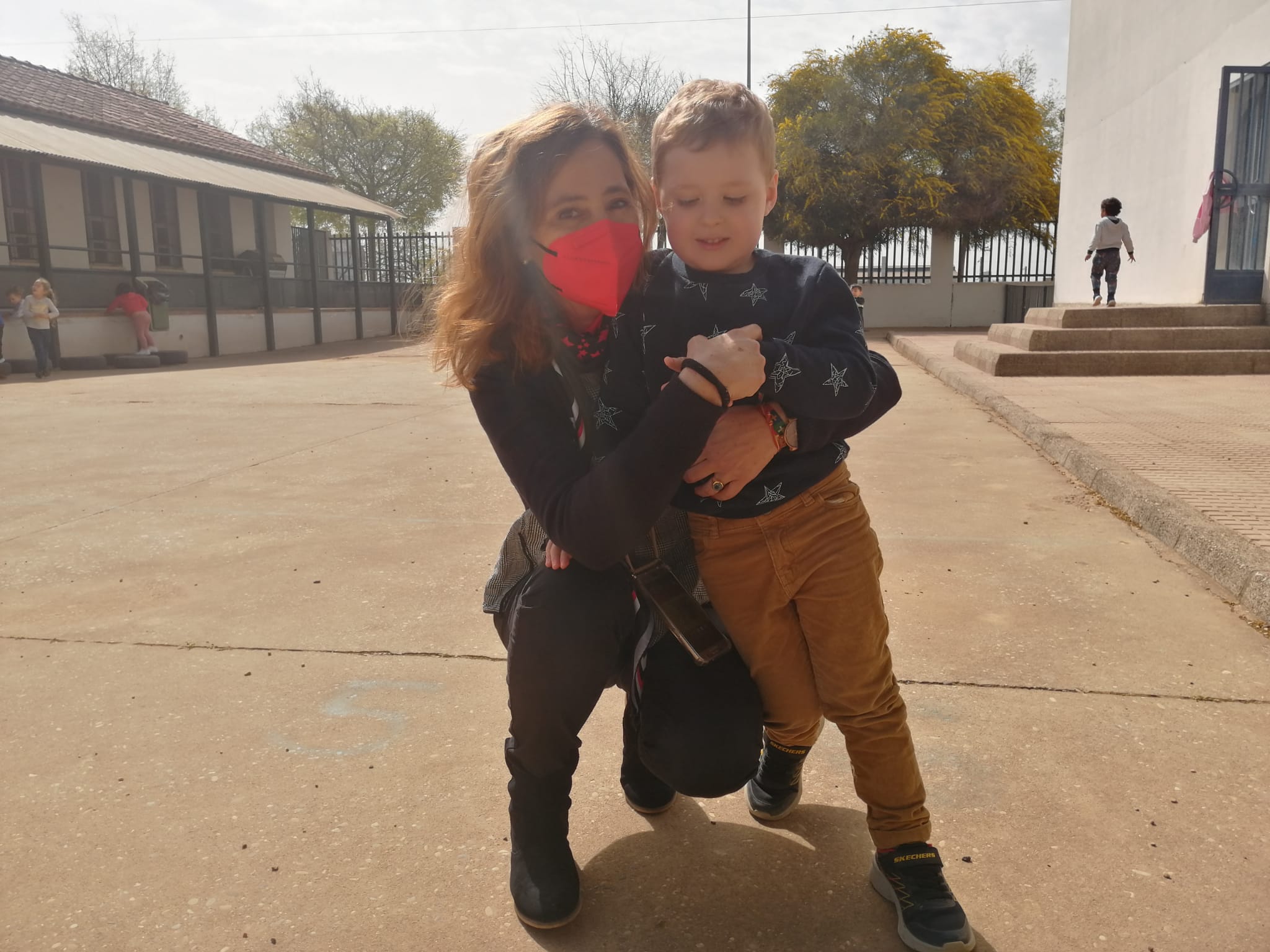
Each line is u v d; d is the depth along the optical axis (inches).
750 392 53.1
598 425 61.1
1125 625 116.4
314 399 375.6
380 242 1039.6
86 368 596.1
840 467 65.1
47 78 780.6
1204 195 440.1
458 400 364.8
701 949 62.6
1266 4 397.4
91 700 100.1
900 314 991.6
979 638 113.0
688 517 64.2
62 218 656.4
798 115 979.3
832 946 62.7
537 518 59.0
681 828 76.4
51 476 218.8
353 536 161.8
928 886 63.5
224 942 63.5
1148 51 512.7
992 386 348.5
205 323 721.6
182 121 895.7
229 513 179.2
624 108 1077.8
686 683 63.3
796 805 79.2
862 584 62.6
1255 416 260.1
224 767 86.0
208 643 115.3
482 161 59.4
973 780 82.0
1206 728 90.4
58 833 76.0
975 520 166.9
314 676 105.3
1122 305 476.7
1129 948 61.6
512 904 67.0
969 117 963.3
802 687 66.7
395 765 85.9
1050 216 1007.6
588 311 61.2
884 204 954.1
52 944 63.4
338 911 66.5
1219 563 130.9
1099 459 195.3
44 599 132.3
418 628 118.4
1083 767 83.7
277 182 829.8
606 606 62.6
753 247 62.9
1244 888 67.2
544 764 65.4
